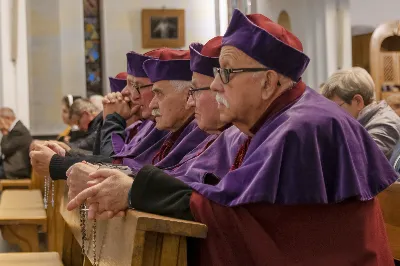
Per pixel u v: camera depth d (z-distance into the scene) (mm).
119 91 5012
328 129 2186
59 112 15008
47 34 14945
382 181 2266
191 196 2242
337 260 2145
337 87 4395
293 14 11773
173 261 2148
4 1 11164
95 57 15469
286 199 2107
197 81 2834
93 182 2408
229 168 2600
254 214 2156
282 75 2301
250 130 2381
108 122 4516
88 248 3002
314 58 12086
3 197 6852
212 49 2799
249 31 2297
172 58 3363
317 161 2137
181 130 3402
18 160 9742
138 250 2105
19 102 11562
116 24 15336
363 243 2180
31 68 14867
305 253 2141
